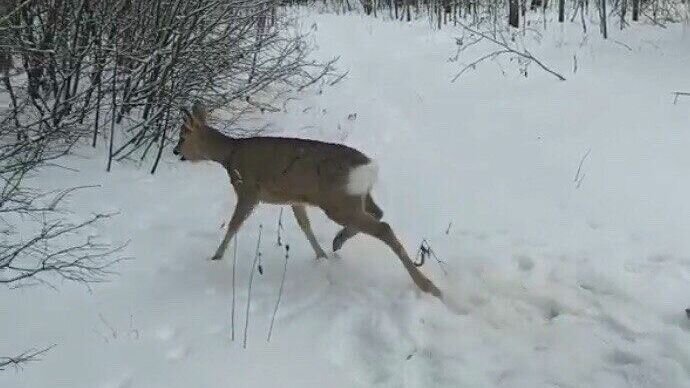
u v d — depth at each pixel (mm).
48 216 6398
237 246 6125
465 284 5422
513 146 8555
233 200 7152
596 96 10273
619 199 6828
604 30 14086
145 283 5453
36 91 8156
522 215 6617
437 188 7363
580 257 5734
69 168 7477
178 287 5426
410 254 5918
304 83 11758
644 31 14477
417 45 15625
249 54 9852
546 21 16969
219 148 5875
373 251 6039
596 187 7145
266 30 12312
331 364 4535
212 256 5941
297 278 5598
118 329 4832
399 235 6285
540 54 13234
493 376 4367
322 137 9219
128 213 6695
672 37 13578
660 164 7652
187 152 6039
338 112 10438
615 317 4891
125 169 7793
